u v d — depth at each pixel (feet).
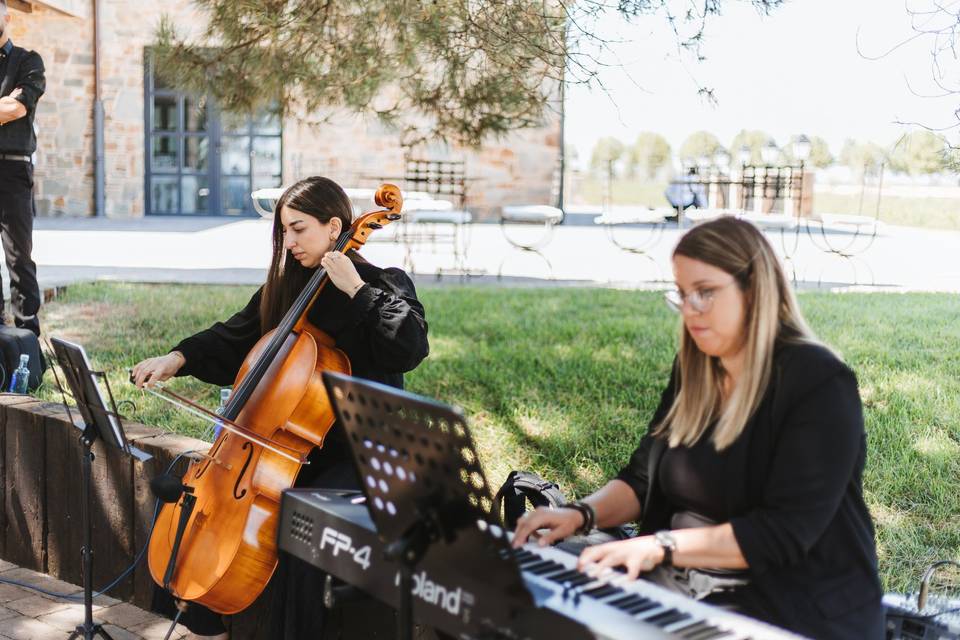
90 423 9.70
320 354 10.39
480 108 20.01
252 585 9.67
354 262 11.03
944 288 32.30
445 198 57.93
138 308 26.81
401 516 6.47
